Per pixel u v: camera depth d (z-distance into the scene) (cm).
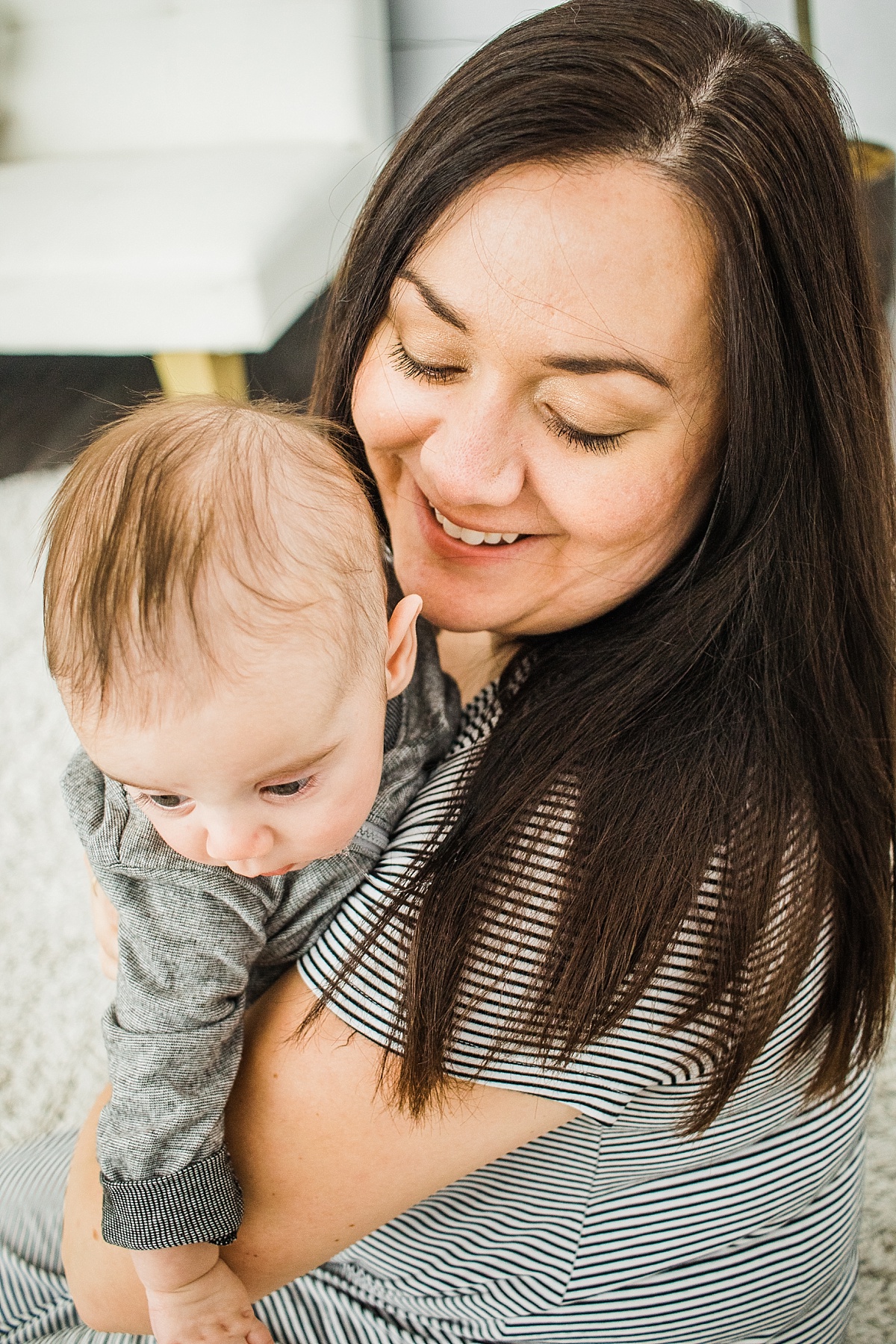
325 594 59
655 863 60
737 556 63
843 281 59
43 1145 100
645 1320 78
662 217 53
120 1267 68
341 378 71
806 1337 89
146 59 270
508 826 61
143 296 228
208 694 56
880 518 65
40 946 164
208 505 57
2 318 238
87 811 67
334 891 68
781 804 63
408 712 73
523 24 59
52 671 60
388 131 285
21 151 282
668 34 54
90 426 275
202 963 64
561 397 58
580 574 66
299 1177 64
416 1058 59
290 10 261
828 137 57
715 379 59
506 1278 77
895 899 75
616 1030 60
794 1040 72
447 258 57
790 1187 78
